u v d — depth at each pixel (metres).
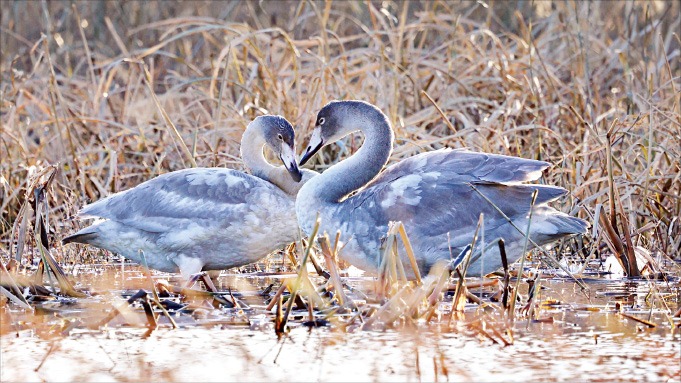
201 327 9.79
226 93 18.92
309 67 19.09
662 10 22.83
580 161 14.66
